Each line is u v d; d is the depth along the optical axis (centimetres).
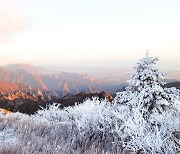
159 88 930
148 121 777
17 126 780
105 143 760
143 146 633
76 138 766
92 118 862
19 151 492
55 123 932
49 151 543
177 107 877
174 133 662
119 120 854
